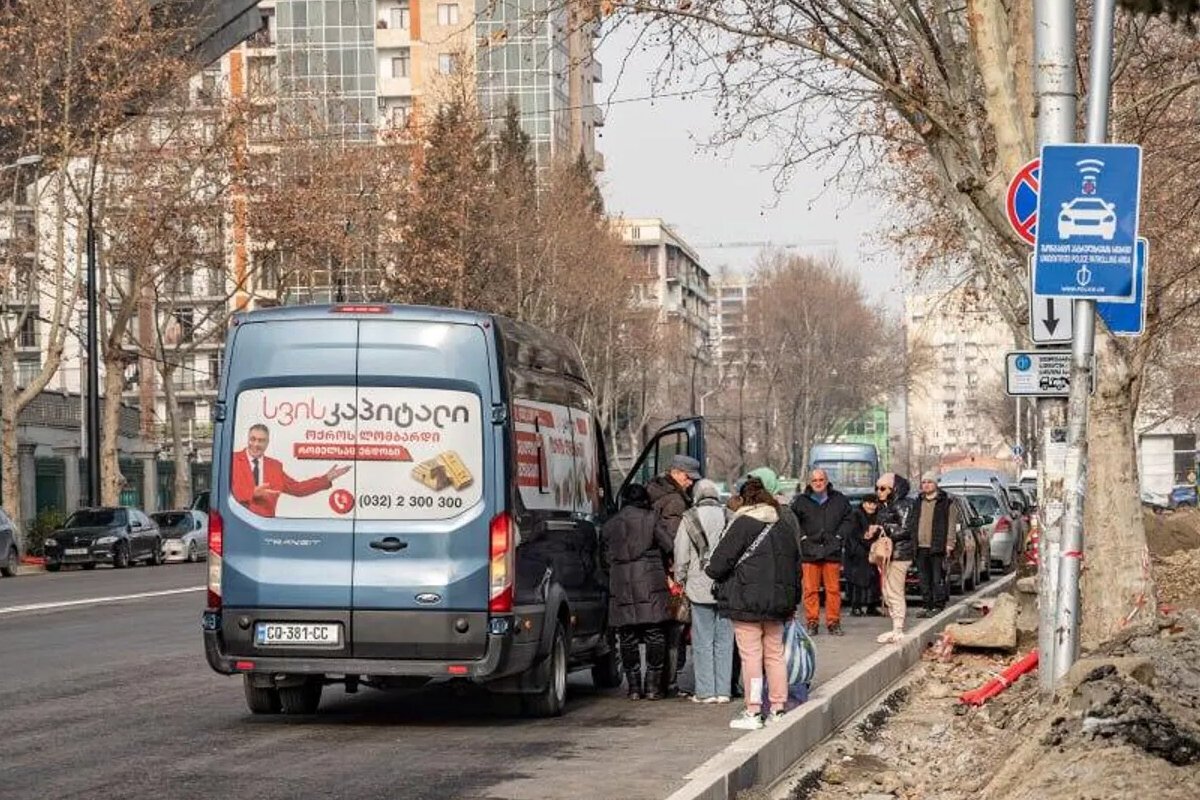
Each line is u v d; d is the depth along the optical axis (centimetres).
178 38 5950
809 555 2719
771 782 1330
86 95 5672
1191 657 1566
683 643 1964
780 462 14850
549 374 1730
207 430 12581
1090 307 1421
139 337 9431
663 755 1421
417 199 7462
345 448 1573
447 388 1570
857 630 2805
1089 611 1989
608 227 9325
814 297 13212
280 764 1367
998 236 1884
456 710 1744
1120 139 2667
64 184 5838
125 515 6106
